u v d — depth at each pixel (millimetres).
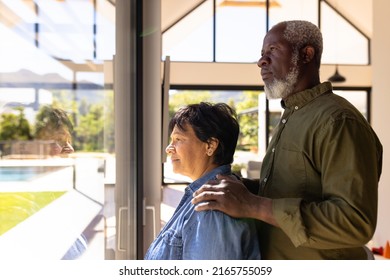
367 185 994
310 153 1093
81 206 1043
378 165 1161
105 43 1258
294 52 1182
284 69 1188
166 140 1778
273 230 1136
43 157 823
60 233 916
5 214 740
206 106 1148
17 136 742
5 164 725
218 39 7430
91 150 1128
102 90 1222
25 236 784
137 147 1630
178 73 7469
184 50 7391
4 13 739
